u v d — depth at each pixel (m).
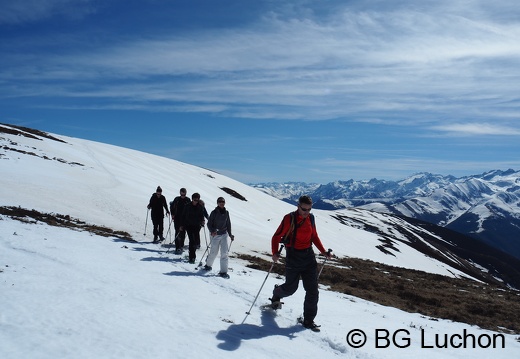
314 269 9.06
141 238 22.05
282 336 8.10
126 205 31.78
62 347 5.98
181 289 10.62
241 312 9.30
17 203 23.69
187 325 7.83
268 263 22.91
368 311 13.00
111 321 7.37
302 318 9.34
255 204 77.69
